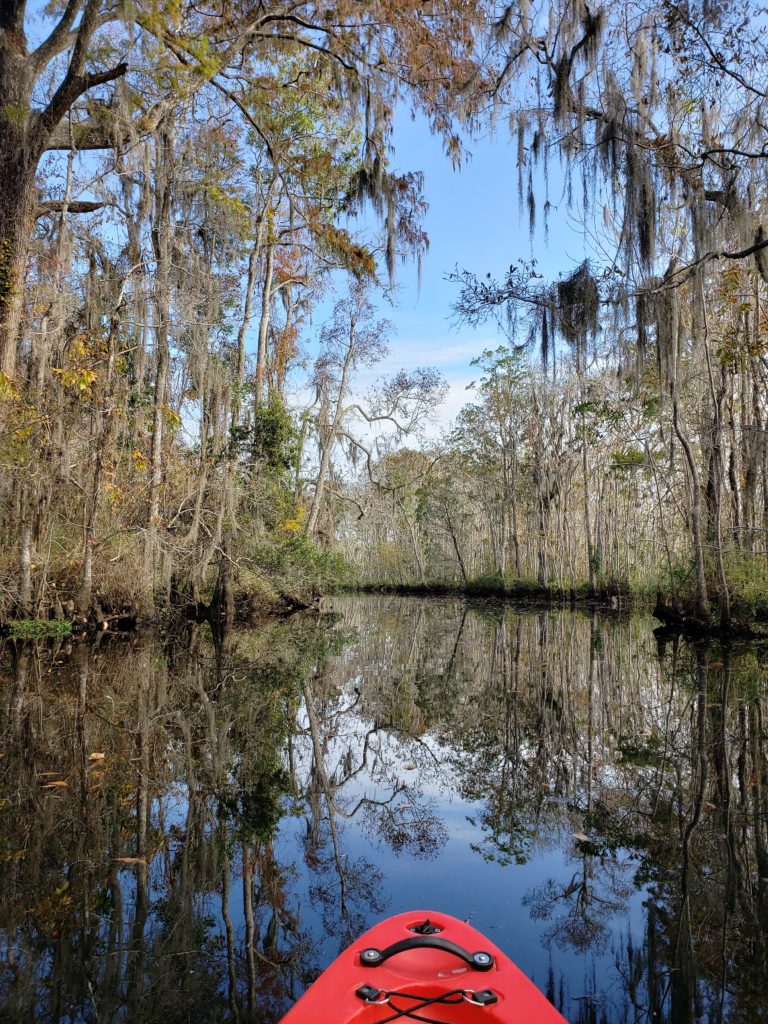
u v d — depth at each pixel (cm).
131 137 1332
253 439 2014
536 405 3403
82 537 1464
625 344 1312
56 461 1250
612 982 310
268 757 696
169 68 1112
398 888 409
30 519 1292
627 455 2380
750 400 1920
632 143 976
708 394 1806
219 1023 278
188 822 507
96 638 1411
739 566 1755
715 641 1680
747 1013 289
